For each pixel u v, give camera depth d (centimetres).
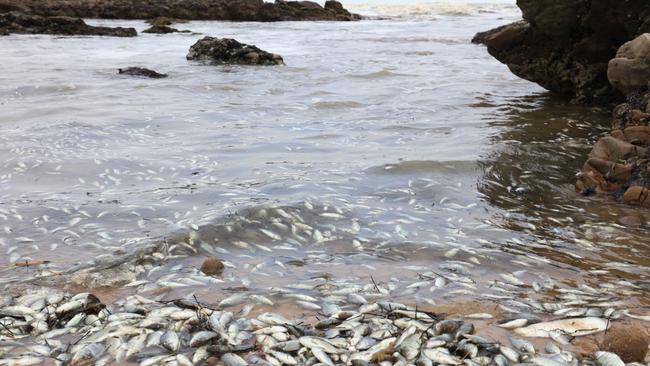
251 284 663
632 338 499
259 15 6919
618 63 1316
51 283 668
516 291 652
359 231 820
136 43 3884
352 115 1569
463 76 2288
